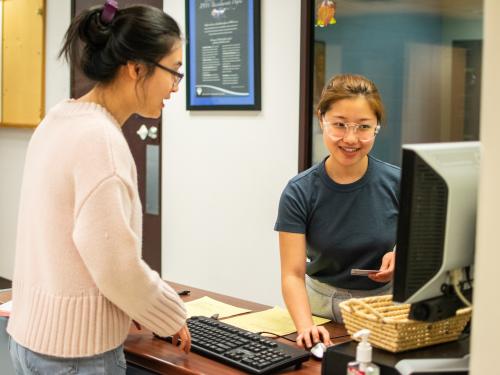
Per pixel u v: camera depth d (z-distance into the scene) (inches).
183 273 154.4
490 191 38.7
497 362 38.8
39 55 182.1
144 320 57.3
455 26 106.1
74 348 55.0
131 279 53.6
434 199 48.1
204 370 59.6
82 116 55.7
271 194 134.2
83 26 57.2
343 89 67.9
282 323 74.1
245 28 133.7
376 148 118.2
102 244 52.0
